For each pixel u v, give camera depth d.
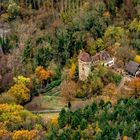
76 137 193.62
